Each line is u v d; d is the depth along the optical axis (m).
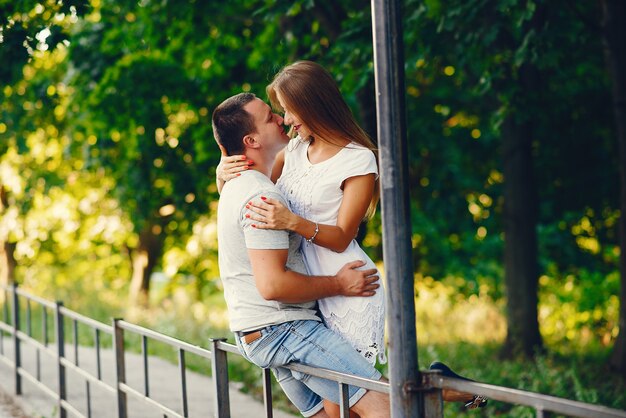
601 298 16.48
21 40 6.88
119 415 5.50
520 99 8.66
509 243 10.83
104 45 11.79
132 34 11.38
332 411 3.26
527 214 10.74
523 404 2.19
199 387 8.97
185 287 22.09
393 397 2.62
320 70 3.10
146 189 14.88
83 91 12.67
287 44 9.79
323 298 3.11
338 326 3.08
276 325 3.12
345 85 8.66
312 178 3.07
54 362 10.95
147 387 4.88
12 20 6.93
